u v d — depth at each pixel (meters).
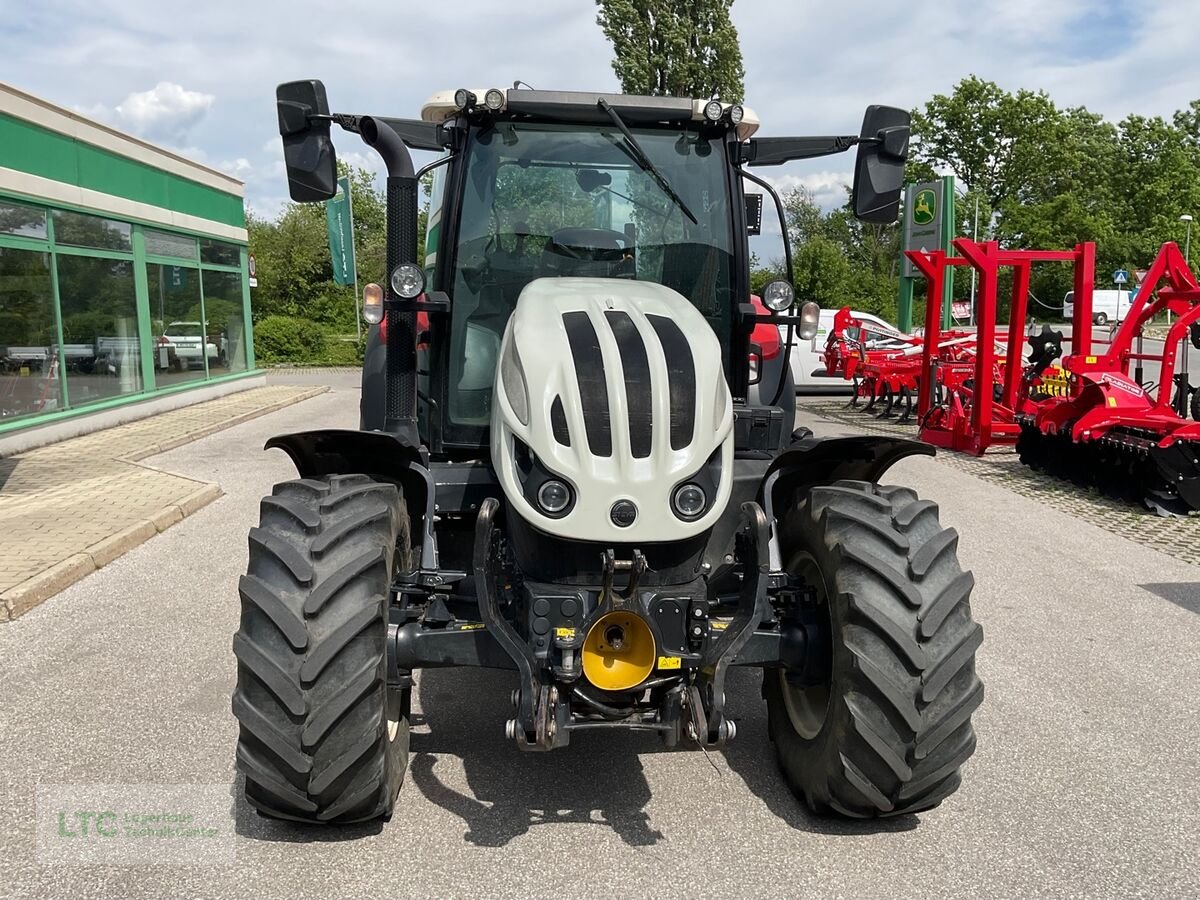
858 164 3.88
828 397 18.25
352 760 2.90
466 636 3.07
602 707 2.89
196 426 12.67
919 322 44.06
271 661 2.86
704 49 32.75
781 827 3.25
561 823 3.25
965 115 57.75
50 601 5.52
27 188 10.81
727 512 3.65
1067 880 2.95
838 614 3.06
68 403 11.84
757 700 4.33
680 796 3.46
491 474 3.69
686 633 2.98
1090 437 8.70
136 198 13.75
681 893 2.86
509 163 3.99
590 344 3.07
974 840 3.18
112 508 7.51
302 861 3.00
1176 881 2.95
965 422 11.30
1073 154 58.16
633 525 2.88
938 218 17.73
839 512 3.17
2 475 9.05
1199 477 8.00
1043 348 11.12
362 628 2.89
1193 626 5.34
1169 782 3.59
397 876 2.92
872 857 3.07
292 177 3.61
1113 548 7.08
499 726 4.03
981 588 6.04
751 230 4.42
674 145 4.12
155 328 14.46
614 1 32.31
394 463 3.54
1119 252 56.91
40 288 11.23
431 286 4.28
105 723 3.93
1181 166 63.91
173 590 5.74
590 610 2.94
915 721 2.96
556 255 4.00
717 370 3.15
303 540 3.01
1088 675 4.62
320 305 40.53
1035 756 3.79
